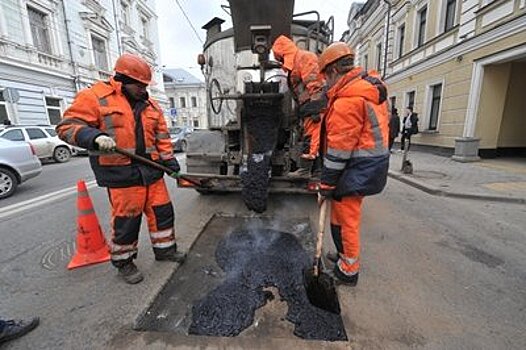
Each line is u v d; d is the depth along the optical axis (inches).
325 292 79.0
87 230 108.2
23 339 69.7
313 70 121.8
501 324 74.0
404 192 208.1
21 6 479.2
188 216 157.3
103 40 696.4
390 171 275.0
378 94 77.1
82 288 90.9
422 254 111.6
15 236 135.2
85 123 79.7
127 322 75.3
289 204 174.1
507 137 343.6
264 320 77.1
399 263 104.6
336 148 78.5
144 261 107.1
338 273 91.3
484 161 324.8
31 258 112.7
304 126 134.3
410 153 425.4
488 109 328.2
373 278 94.8
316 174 142.8
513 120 339.0
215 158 158.4
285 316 78.7
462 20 343.6
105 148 76.3
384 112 80.3
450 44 374.0
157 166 93.4
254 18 134.6
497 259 107.8
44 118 526.3
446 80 378.3
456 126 358.9
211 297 87.4
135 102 89.7
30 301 84.7
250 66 157.2
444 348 66.2
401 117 509.7
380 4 629.3
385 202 182.1
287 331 73.0
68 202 194.1
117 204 88.4
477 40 319.0
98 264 106.2
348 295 85.8
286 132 147.8
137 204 90.7
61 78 562.3
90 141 74.7
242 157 144.3
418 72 451.2
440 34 391.2
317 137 126.3
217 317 78.5
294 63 125.2
